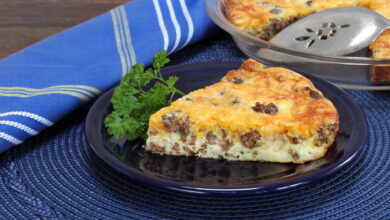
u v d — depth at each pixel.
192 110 0.58
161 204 0.53
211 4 0.77
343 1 0.82
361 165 0.58
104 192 0.55
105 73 0.67
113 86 0.67
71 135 0.62
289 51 0.66
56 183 0.56
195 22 0.76
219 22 0.72
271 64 0.70
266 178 0.54
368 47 0.73
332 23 0.73
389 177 0.56
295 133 0.56
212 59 0.75
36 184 0.56
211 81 0.66
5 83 0.65
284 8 0.81
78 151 0.60
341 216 0.52
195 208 0.53
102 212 0.52
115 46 0.72
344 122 0.59
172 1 0.77
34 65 0.68
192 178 0.54
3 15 0.92
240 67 0.67
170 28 0.75
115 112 0.58
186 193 0.52
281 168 0.56
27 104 0.61
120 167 0.53
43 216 0.52
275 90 0.61
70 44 0.72
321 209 0.53
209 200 0.53
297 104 0.59
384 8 0.81
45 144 0.61
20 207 0.53
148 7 0.77
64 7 0.93
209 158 0.58
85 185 0.56
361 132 0.57
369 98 0.67
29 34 0.88
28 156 0.60
